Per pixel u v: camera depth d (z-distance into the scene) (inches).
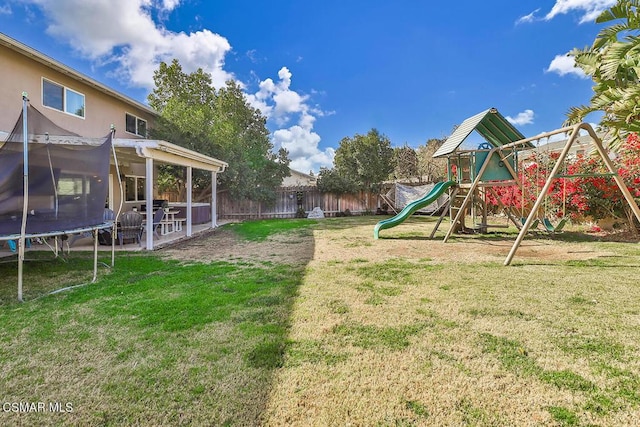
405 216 353.4
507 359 94.7
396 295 153.6
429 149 937.5
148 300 150.6
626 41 270.4
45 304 146.5
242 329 117.6
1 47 322.0
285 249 287.6
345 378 86.6
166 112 560.7
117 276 196.1
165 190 657.6
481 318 124.2
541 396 78.2
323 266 216.7
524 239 315.9
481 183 321.7
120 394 81.7
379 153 846.5
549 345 102.3
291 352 100.7
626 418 70.4
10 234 159.9
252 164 665.6
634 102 254.4
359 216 690.2
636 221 320.8
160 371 91.5
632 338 105.8
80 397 81.0
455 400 77.3
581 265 202.7
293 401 78.0
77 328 120.3
